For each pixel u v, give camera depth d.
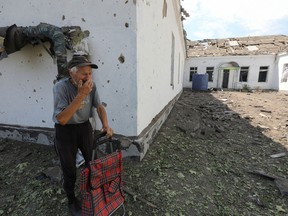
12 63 3.71
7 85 3.85
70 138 2.04
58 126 1.99
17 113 3.92
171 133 4.91
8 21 3.54
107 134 2.11
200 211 2.38
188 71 21.47
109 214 1.84
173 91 8.55
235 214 2.38
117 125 3.33
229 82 20.70
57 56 2.92
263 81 20.02
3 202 2.46
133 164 3.23
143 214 2.28
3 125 4.06
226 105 9.73
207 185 2.89
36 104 3.75
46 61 3.49
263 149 4.34
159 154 3.67
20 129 3.91
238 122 6.54
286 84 17.30
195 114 7.35
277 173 3.33
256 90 18.84
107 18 3.02
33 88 3.70
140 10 3.05
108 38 3.07
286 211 2.46
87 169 1.69
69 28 3.16
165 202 2.48
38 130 3.79
